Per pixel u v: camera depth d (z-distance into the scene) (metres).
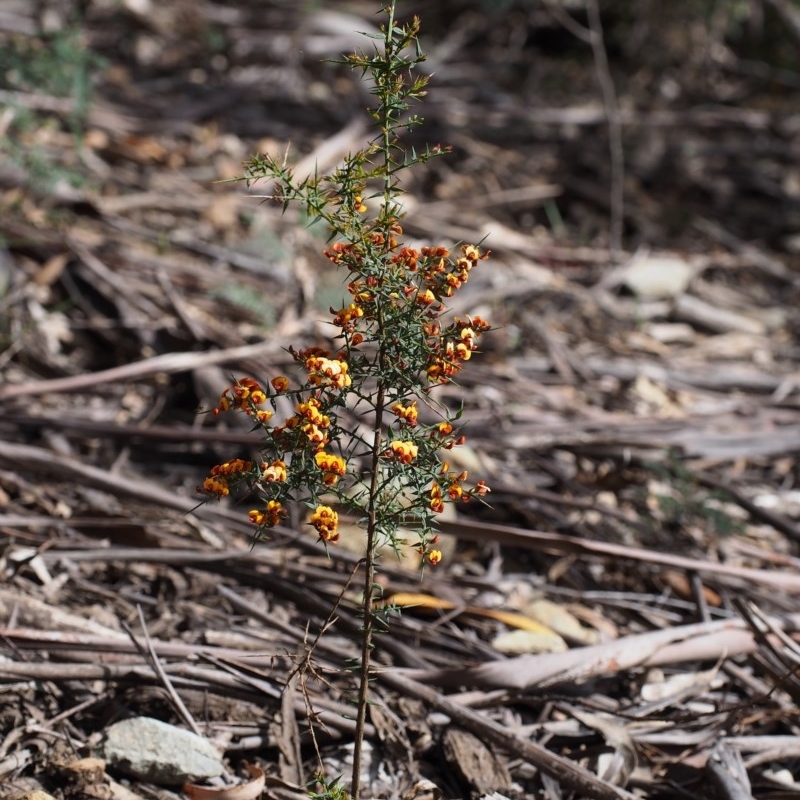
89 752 2.49
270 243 4.95
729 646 2.99
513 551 3.52
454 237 5.66
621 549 3.13
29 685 2.65
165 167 5.75
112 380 3.79
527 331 4.92
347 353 2.03
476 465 3.75
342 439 3.55
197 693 2.66
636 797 2.46
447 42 8.30
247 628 2.94
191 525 3.21
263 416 1.99
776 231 6.67
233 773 2.54
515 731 2.69
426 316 2.02
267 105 6.80
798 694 2.82
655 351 5.01
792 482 4.17
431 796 2.39
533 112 7.25
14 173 4.82
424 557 2.06
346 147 6.16
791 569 3.63
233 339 4.15
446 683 2.75
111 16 7.37
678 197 6.84
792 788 2.63
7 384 3.88
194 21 7.57
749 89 8.45
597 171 6.77
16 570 2.97
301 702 2.63
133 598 3.02
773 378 4.84
